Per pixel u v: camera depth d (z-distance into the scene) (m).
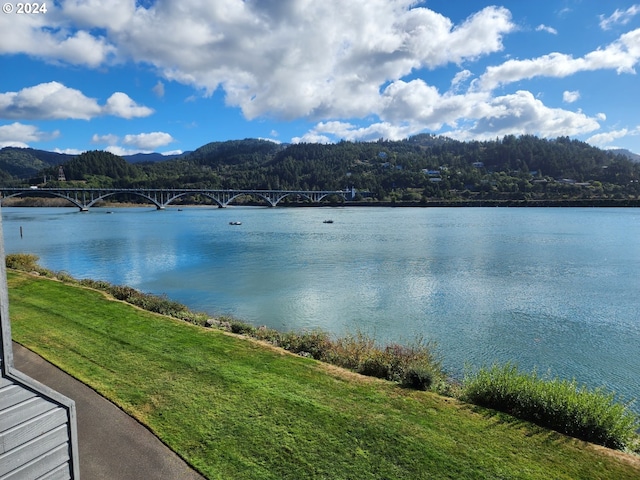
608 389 12.31
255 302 21.56
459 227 67.94
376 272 29.92
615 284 25.83
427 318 18.84
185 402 6.82
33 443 4.01
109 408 6.58
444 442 5.89
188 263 33.91
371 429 6.15
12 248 42.53
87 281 18.44
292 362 8.72
